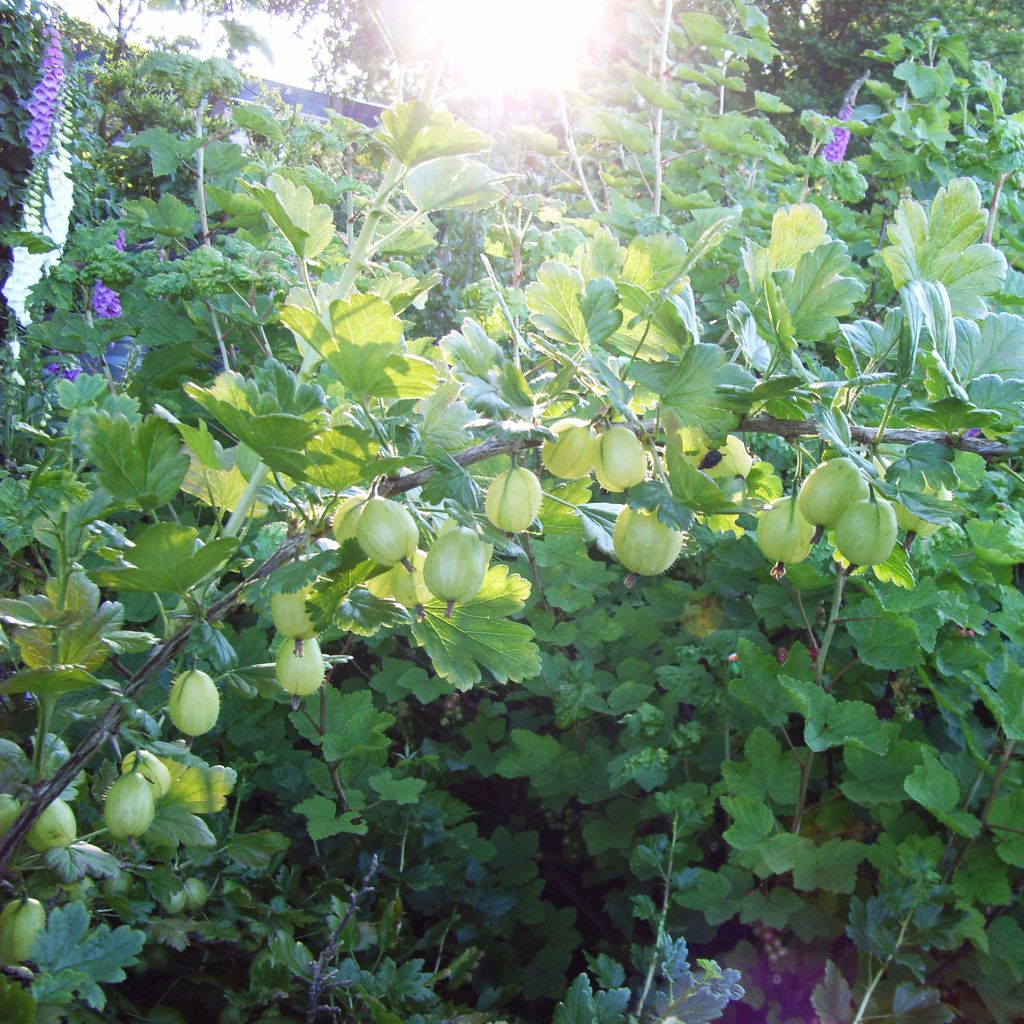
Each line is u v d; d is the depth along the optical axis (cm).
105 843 181
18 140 582
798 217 146
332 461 121
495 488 129
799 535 133
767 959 245
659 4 613
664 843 233
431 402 145
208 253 309
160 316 340
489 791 337
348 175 478
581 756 286
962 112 605
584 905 301
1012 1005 221
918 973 210
